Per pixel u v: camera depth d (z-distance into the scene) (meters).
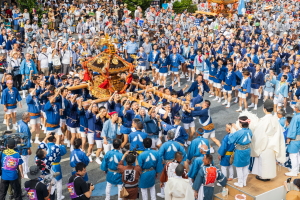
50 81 16.34
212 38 25.02
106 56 15.08
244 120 9.62
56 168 9.87
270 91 16.89
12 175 9.53
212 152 13.05
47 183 8.61
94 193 10.73
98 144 12.22
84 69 15.34
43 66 19.58
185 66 21.53
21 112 16.70
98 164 12.41
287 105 17.92
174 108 13.30
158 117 11.88
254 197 9.44
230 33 25.47
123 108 12.65
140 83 16.02
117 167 9.41
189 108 13.07
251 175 10.69
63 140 13.62
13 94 14.50
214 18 34.75
